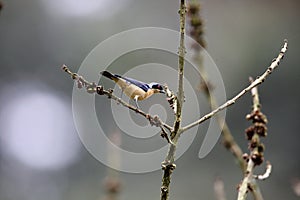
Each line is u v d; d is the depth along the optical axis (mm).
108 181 5066
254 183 3562
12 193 18859
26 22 20891
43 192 18766
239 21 18281
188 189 14656
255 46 17781
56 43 20828
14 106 20828
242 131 15609
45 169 19031
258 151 3602
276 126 16297
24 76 21047
